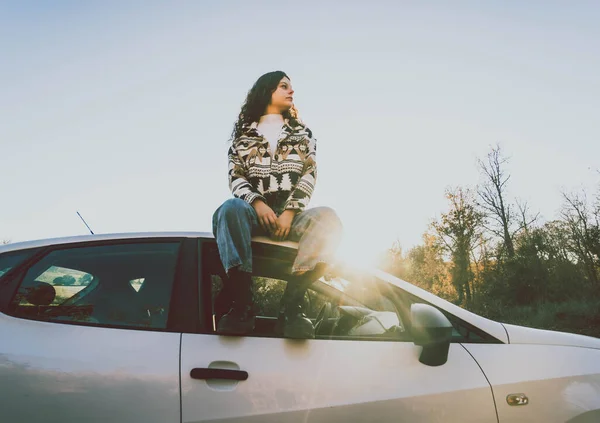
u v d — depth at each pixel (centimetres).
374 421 197
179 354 200
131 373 194
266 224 222
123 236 237
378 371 207
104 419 187
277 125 262
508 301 3083
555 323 2025
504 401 210
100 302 214
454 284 4216
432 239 4453
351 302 252
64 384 191
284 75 267
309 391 198
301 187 238
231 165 253
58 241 232
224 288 232
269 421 191
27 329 203
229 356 202
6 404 186
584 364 230
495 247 4119
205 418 189
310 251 211
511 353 227
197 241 239
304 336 208
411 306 209
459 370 214
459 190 4325
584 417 214
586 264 3041
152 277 223
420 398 203
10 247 229
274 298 249
